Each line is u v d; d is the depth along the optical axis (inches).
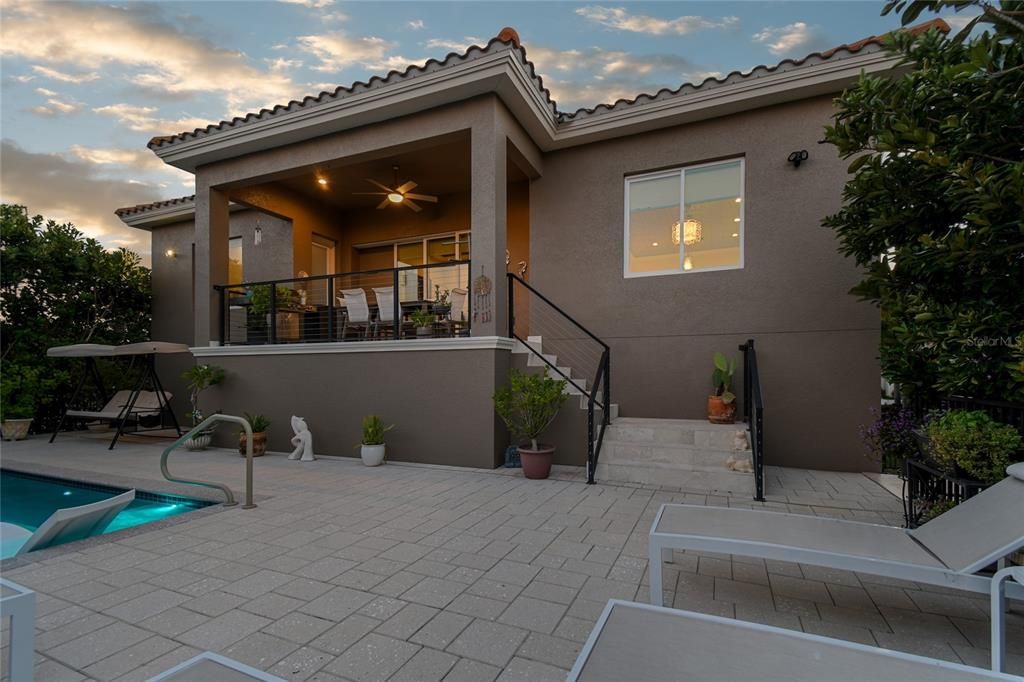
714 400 234.7
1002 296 121.9
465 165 320.2
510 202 322.3
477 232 237.1
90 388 413.4
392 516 159.8
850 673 51.5
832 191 234.7
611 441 225.6
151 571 116.5
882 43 136.3
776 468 235.0
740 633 59.1
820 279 235.6
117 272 428.1
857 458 226.1
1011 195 103.3
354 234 401.1
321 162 275.9
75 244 411.5
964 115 111.8
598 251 279.3
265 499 181.2
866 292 159.5
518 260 318.3
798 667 52.5
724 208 256.7
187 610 97.3
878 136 127.5
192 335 422.9
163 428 397.1
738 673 51.6
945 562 81.4
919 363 150.7
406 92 238.2
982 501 92.7
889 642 86.7
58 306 403.5
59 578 112.6
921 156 114.7
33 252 378.9
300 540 137.8
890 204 141.9
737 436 209.9
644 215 273.6
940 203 134.8
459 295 276.5
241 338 346.6
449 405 239.5
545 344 287.9
